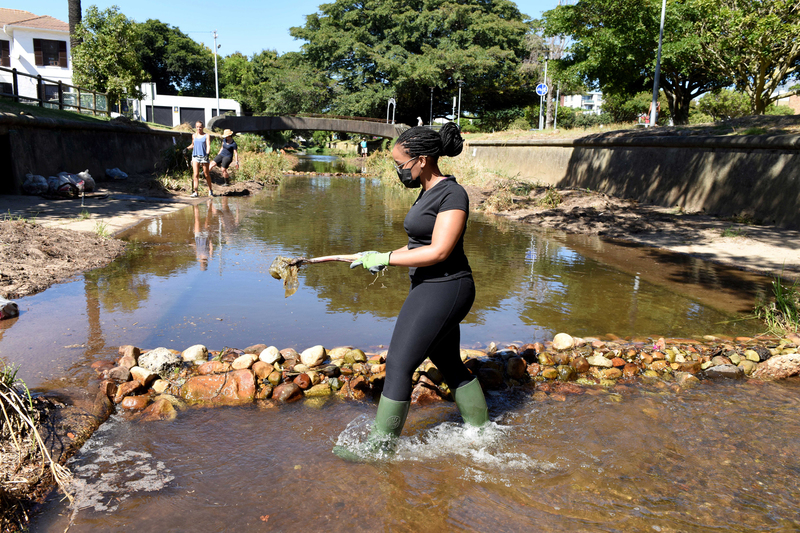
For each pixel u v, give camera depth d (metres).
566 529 1.91
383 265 2.27
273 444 2.46
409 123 56.16
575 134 20.47
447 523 1.94
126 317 3.98
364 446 2.41
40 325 3.72
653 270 6.29
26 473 2.08
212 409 2.80
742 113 42.75
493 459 2.39
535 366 3.38
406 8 51.41
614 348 3.59
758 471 2.31
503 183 15.70
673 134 13.27
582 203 12.39
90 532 1.83
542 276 5.85
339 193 15.10
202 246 6.73
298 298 4.69
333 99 52.25
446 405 2.99
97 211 8.88
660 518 1.98
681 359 3.53
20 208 8.27
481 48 47.84
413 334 2.29
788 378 3.43
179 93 69.56
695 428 2.70
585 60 24.52
